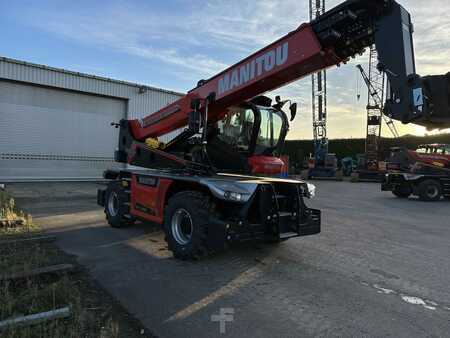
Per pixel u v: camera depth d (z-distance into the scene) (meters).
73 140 17.33
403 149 15.89
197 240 4.74
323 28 4.44
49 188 13.83
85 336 2.86
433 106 3.77
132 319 3.24
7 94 15.41
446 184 14.16
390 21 4.03
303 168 34.59
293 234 5.23
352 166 34.12
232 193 4.59
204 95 6.04
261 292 3.96
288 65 4.78
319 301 3.76
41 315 2.98
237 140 6.32
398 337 3.04
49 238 5.89
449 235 7.37
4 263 4.31
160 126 6.97
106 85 18.06
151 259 5.07
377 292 4.05
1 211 7.37
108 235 6.47
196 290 3.97
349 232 7.42
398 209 11.49
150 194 5.98
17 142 15.74
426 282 4.42
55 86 16.45
